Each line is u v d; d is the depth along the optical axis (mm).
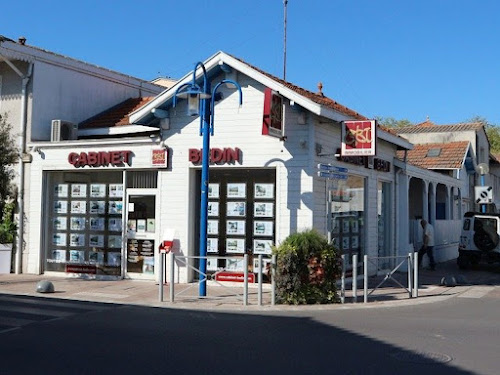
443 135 36438
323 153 13852
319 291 11703
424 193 21531
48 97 16797
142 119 14508
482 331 8789
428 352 7328
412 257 14117
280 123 13172
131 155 14969
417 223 21281
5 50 15461
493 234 19734
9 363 6684
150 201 15008
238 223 14094
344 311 10898
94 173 15758
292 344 7797
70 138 16516
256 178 14000
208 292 13086
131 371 6363
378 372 6355
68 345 7645
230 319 9875
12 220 16328
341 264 12086
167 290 13250
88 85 18188
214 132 14117
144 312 10523
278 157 13594
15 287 13539
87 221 15766
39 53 16500
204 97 11945
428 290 14211
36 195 16078
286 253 11602
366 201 16266
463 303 12133
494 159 40656
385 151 17609
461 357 7066
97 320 9586
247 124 13852
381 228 17734
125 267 15164
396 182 18422
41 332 8500
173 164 14508
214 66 13688
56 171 16141
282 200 13531
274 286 11570
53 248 16125
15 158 14516
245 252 13977
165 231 14469
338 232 14656
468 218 20250
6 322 9289
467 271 19594
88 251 15711
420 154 30516
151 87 21000
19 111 16422
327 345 7734
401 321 9719
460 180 28125
